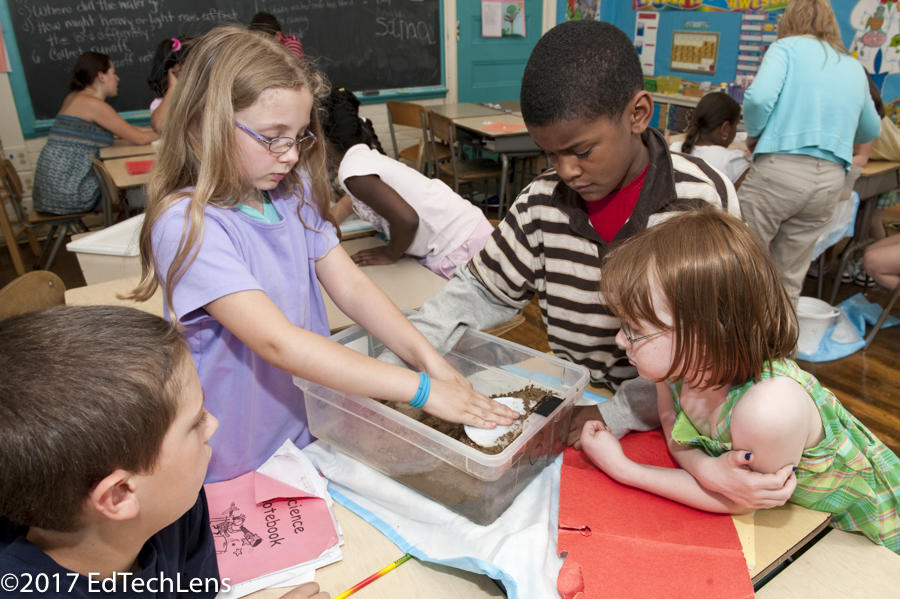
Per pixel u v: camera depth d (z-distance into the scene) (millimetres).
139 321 523
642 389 944
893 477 817
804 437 695
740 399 710
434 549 744
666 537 729
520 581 664
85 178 3402
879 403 2281
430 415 869
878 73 3426
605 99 760
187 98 807
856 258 3242
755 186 2479
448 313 1079
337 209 2268
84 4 3822
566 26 788
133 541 552
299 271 972
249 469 992
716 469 737
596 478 838
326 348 811
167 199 826
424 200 2004
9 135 3846
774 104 2354
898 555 770
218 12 4195
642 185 904
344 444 898
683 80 4586
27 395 445
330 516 808
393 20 4730
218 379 919
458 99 5215
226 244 835
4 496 462
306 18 4465
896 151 2861
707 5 4254
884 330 2793
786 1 3746
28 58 3771
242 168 824
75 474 460
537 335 2795
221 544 761
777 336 696
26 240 4035
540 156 4242
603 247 938
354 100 2322
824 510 813
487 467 704
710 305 663
